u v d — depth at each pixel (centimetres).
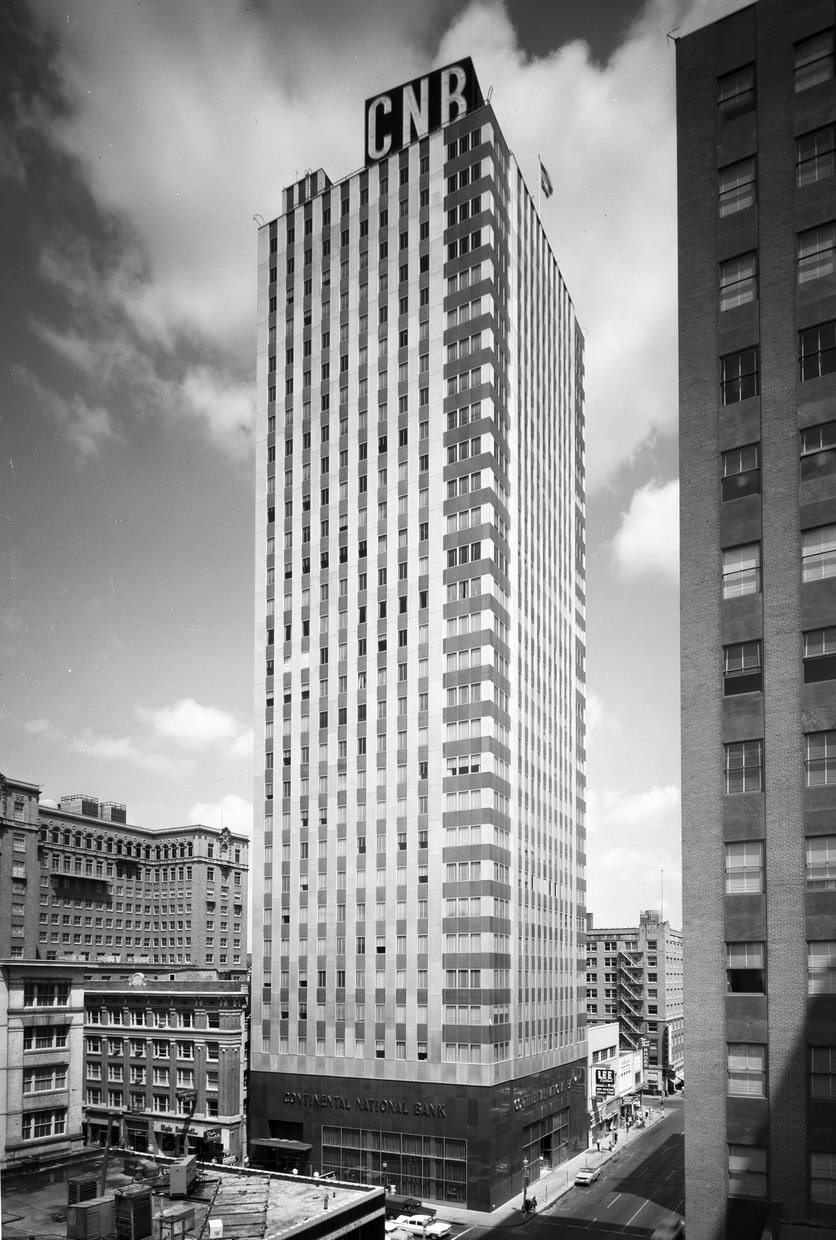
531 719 10862
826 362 5631
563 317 13350
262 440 11619
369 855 9856
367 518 10600
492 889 9250
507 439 10556
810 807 5247
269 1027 10062
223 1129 9906
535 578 11344
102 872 18188
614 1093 13175
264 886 10469
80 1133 6600
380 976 9525
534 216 12162
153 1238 4469
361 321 11025
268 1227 4669
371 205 11162
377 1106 9275
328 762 10331
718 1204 5103
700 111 6219
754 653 5556
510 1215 8506
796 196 5850
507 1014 9419
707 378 5947
